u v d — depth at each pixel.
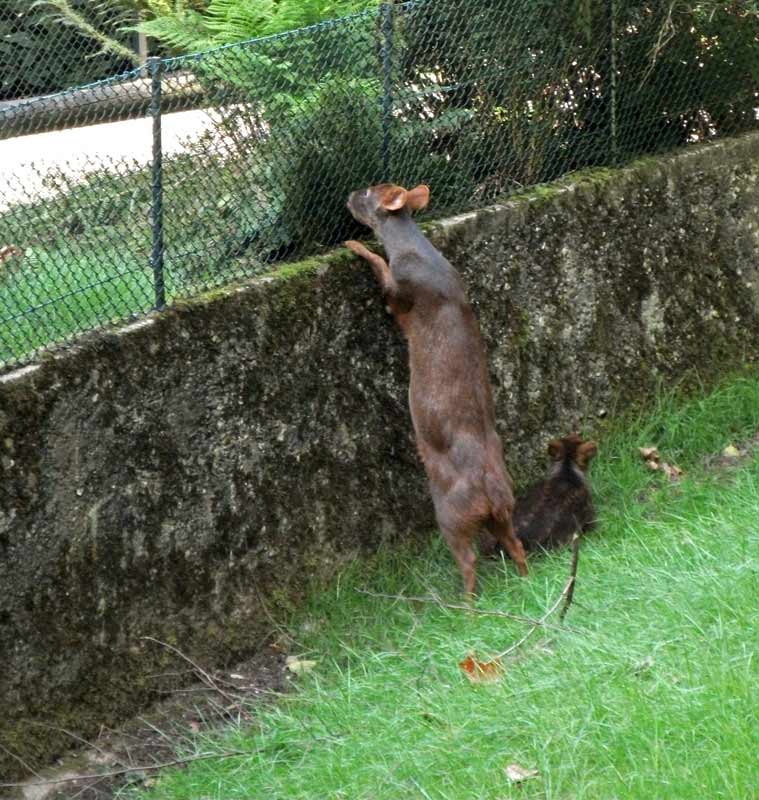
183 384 3.27
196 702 3.24
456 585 3.52
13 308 3.08
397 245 3.47
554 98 3.96
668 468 3.91
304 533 3.47
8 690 3.02
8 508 3.02
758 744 2.47
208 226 3.38
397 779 2.66
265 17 3.77
